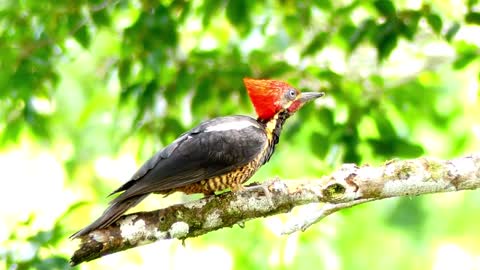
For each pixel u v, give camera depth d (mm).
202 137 9680
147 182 9195
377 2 12508
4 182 17734
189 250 14609
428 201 17859
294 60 14602
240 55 13438
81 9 13031
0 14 13188
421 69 14281
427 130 16172
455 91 15414
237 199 8938
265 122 10852
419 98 13711
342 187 8891
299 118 13391
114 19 13797
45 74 13484
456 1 13516
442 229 17750
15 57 13203
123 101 13305
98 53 16172
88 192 17375
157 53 12781
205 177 9578
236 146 9758
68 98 17516
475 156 8977
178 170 9430
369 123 13727
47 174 17859
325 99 13461
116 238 8711
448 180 8875
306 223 9141
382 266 17578
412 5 13422
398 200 17844
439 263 17547
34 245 11297
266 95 10836
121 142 13633
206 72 13273
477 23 12414
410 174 8883
